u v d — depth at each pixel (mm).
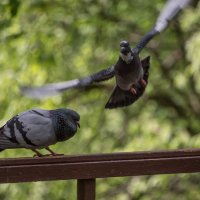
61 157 4367
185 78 13125
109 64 14422
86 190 4457
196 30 13602
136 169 4590
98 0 14141
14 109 12352
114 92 5531
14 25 12430
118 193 14414
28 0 12797
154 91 14742
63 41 13781
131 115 15258
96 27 14125
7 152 12805
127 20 14555
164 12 5320
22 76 12578
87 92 14672
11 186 13102
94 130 14789
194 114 14586
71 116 5020
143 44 5504
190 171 4762
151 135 13297
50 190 13672
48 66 13055
